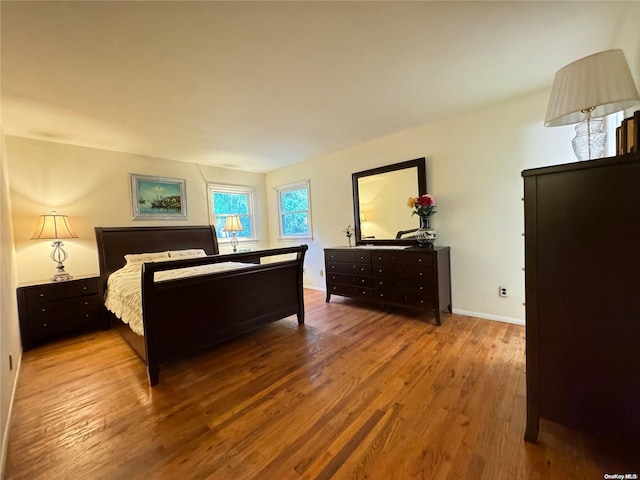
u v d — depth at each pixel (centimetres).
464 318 304
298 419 155
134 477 122
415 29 163
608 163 103
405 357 221
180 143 351
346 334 275
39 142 317
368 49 181
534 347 125
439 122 318
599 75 118
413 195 342
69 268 335
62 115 254
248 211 536
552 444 129
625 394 107
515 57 196
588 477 111
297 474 120
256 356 235
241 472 122
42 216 302
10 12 133
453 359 214
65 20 141
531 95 258
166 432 149
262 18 148
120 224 375
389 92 243
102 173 361
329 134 346
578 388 116
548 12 153
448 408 158
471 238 304
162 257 369
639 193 99
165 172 421
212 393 185
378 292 340
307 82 219
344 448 133
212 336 234
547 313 121
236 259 243
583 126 143
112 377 212
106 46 164
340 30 162
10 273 242
